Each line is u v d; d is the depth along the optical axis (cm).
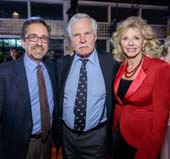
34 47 172
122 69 175
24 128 169
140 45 164
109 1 981
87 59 187
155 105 148
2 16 892
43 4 941
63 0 930
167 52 207
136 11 1033
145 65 157
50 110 184
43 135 178
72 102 184
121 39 170
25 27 175
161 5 1023
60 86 192
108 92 183
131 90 157
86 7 988
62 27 926
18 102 167
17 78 169
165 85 147
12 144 170
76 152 192
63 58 202
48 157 191
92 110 182
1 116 167
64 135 196
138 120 156
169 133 194
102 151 190
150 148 151
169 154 202
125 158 166
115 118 175
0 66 172
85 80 183
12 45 886
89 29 182
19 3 917
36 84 175
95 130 187
